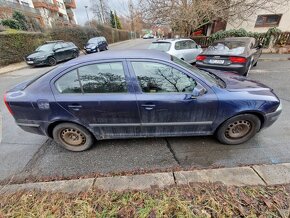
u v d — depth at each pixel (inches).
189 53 317.1
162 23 465.1
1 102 215.0
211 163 103.4
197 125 110.3
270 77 249.9
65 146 119.3
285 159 103.2
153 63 102.4
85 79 103.5
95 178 91.7
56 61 479.8
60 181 91.3
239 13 408.5
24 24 741.9
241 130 113.0
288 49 421.1
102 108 104.0
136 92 102.8
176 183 85.5
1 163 112.3
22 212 75.2
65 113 106.3
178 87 103.5
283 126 134.0
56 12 1359.5
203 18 446.9
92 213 73.0
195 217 69.0
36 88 105.7
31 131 116.3
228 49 237.3
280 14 474.6
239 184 82.9
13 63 487.5
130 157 111.9
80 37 833.5
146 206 74.7
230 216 69.0
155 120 108.3
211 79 112.6
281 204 72.5
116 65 103.0
